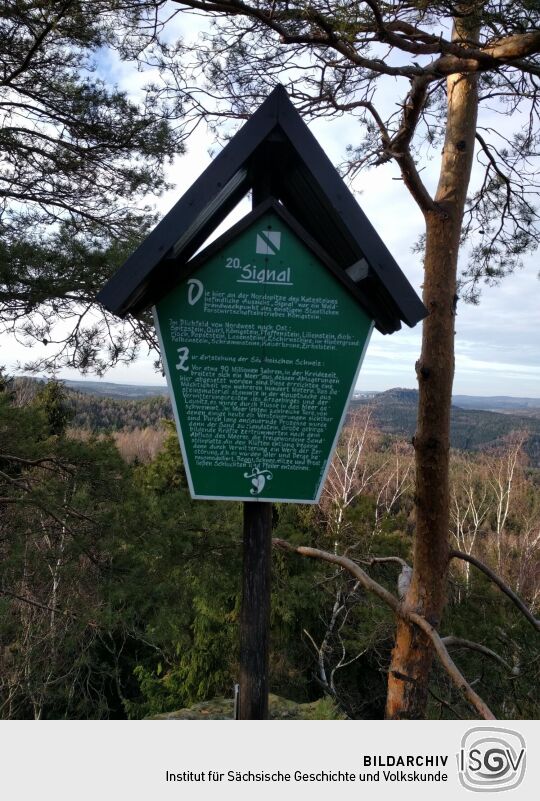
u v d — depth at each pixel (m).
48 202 8.02
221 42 5.45
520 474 21.67
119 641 15.69
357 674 12.30
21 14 6.62
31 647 8.86
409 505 16.42
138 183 8.16
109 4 5.14
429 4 3.72
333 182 2.75
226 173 2.72
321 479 2.91
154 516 7.54
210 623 12.25
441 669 6.63
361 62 3.76
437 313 4.95
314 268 2.88
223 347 2.87
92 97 7.52
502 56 3.66
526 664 5.83
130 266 2.66
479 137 5.70
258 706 3.00
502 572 17.56
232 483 2.89
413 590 4.99
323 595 10.69
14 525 6.88
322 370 2.90
